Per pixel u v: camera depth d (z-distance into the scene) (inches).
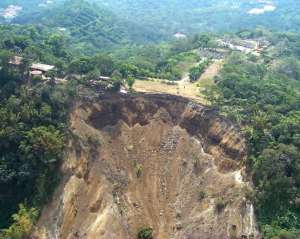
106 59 4057.6
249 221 2938.0
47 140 3169.3
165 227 3097.9
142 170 3368.6
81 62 3924.7
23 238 2881.4
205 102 3715.6
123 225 3048.7
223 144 3371.1
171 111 3690.9
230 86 4047.7
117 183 3260.3
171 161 3435.0
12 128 3213.6
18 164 3152.1
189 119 3614.7
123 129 3563.0
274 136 3248.0
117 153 3427.7
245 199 3021.7
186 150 3479.3
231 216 2979.8
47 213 3026.6
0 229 2972.4
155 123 3619.6
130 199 3211.1
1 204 3137.3
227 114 3511.3
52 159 3139.8
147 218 3139.8
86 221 3031.5
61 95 3489.2
